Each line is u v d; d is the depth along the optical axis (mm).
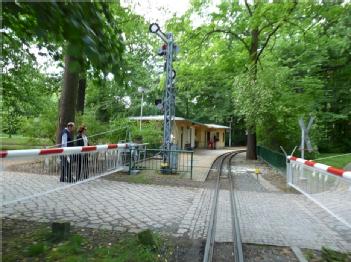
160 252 4875
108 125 17797
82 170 8305
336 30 16547
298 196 9891
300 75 23094
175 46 14484
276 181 13383
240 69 23453
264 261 4707
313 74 22734
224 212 7527
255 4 16219
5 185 8344
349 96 23328
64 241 4910
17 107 20312
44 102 21594
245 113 20172
